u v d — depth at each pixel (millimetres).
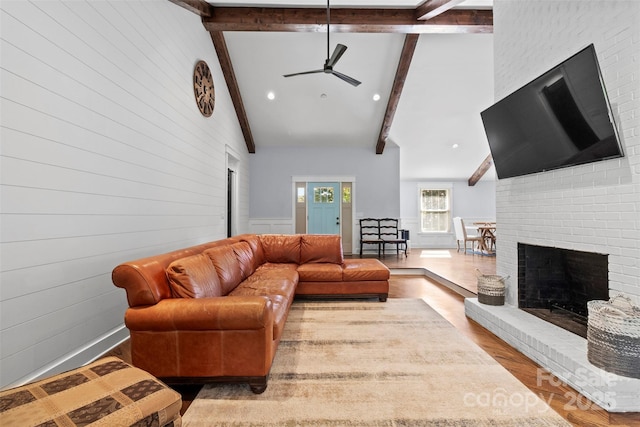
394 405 1608
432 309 3260
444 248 8914
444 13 4090
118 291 2426
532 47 2494
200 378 1718
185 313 1664
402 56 4859
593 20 1947
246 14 4098
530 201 2561
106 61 2277
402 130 6766
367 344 2371
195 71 3945
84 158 2059
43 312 1750
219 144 4926
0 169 1512
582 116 1919
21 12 1615
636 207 1716
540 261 2705
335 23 4078
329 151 7387
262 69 5266
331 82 5555
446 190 9055
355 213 7398
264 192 7352
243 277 2988
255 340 1707
